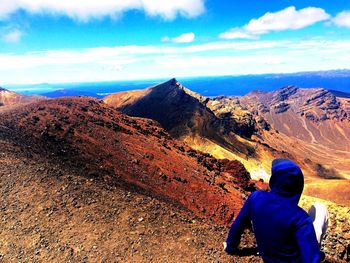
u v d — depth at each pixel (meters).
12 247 14.80
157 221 16.83
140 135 44.81
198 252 14.02
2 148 23.98
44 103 41.56
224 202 33.41
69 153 28.62
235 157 199.75
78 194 18.64
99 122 40.38
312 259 3.84
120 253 14.12
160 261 13.55
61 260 13.88
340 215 23.36
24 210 17.17
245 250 4.92
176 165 38.75
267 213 4.18
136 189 26.78
